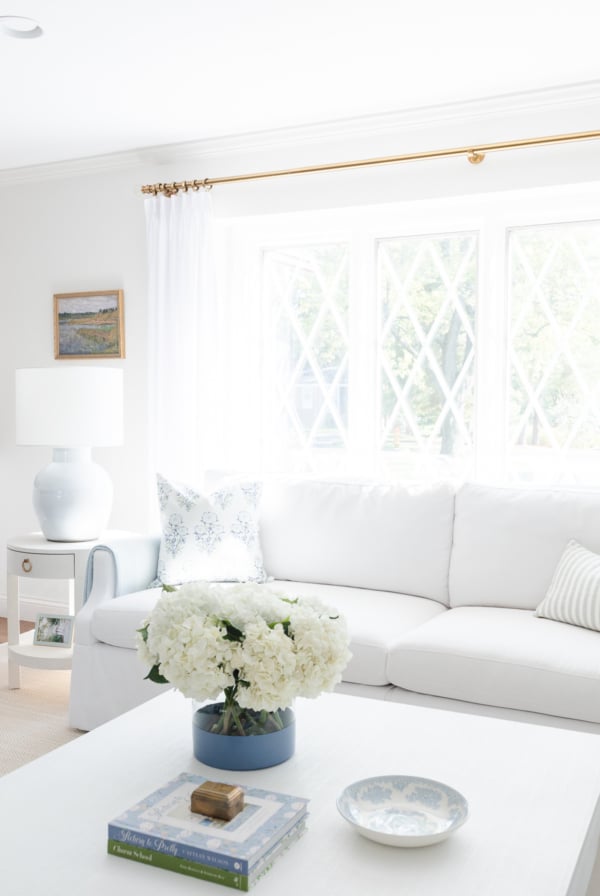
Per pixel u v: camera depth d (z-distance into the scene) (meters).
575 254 3.56
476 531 3.09
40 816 1.51
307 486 3.47
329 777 1.67
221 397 4.17
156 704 2.08
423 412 3.87
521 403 3.68
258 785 1.63
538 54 3.04
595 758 1.77
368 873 1.33
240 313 4.17
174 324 4.07
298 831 1.44
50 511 3.49
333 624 1.69
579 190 3.46
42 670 3.83
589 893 1.85
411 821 1.50
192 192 4.05
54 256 4.52
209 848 1.31
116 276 4.35
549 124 3.41
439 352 3.83
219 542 3.27
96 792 1.60
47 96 3.45
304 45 2.97
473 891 1.28
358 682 2.60
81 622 3.04
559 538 2.95
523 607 2.95
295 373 4.13
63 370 3.44
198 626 1.62
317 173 3.85
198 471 4.05
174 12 2.71
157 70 3.19
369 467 3.96
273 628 1.67
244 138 3.94
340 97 3.46
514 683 2.36
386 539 3.23
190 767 1.71
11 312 4.66
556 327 3.61
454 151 3.50
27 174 4.50
